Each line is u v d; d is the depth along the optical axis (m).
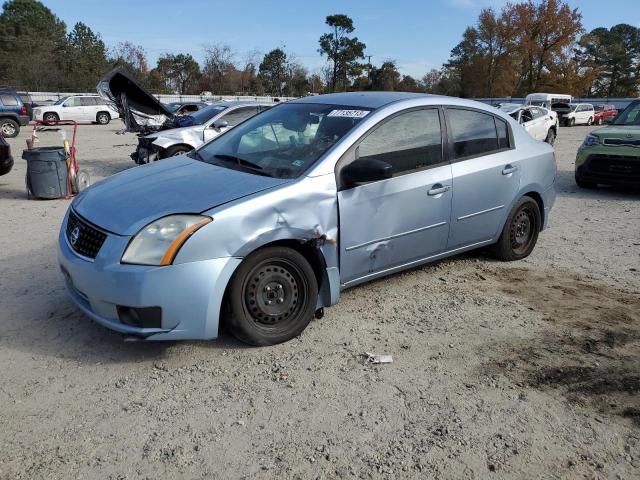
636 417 3.17
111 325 3.47
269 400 3.25
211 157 4.57
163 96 47.75
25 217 7.68
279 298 3.84
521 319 4.41
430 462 2.76
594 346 3.99
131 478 2.62
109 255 3.41
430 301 4.73
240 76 64.12
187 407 3.18
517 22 65.25
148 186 3.96
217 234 3.46
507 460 2.79
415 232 4.56
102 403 3.21
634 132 9.61
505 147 5.39
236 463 2.73
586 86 65.94
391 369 3.62
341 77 67.56
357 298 4.75
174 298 3.38
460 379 3.53
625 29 92.31
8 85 52.25
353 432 2.98
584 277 5.43
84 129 28.00
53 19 82.50
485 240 5.36
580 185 10.71
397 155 4.43
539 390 3.42
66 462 2.72
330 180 3.98
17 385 3.37
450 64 80.44
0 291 4.80
